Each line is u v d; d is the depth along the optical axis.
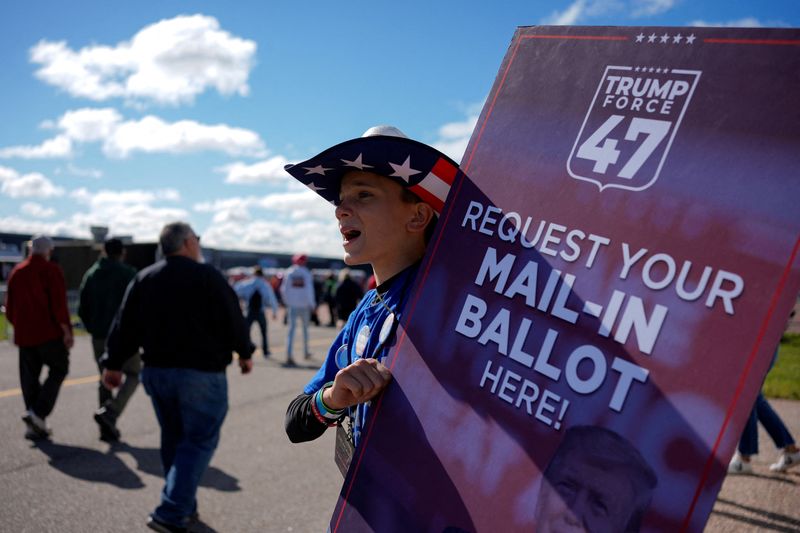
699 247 0.94
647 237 0.99
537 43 1.26
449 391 1.18
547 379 1.05
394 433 1.23
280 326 20.08
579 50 1.18
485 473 1.08
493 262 1.19
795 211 0.86
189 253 3.62
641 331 0.96
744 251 0.89
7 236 48.12
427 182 1.45
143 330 3.51
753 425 4.16
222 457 5.04
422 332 1.26
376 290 1.55
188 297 3.42
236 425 6.05
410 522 1.15
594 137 1.11
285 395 7.47
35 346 5.42
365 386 1.25
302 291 10.45
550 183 1.15
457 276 1.24
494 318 1.16
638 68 1.08
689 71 1.02
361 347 1.47
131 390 5.50
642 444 0.91
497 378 1.12
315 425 1.49
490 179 1.25
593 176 1.09
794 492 3.80
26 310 5.39
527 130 1.22
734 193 0.92
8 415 6.33
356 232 1.53
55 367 5.47
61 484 4.36
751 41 0.97
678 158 0.99
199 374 3.41
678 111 1.01
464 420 1.14
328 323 21.11
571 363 1.02
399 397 1.25
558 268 1.09
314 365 10.10
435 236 1.30
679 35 1.05
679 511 0.85
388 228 1.50
